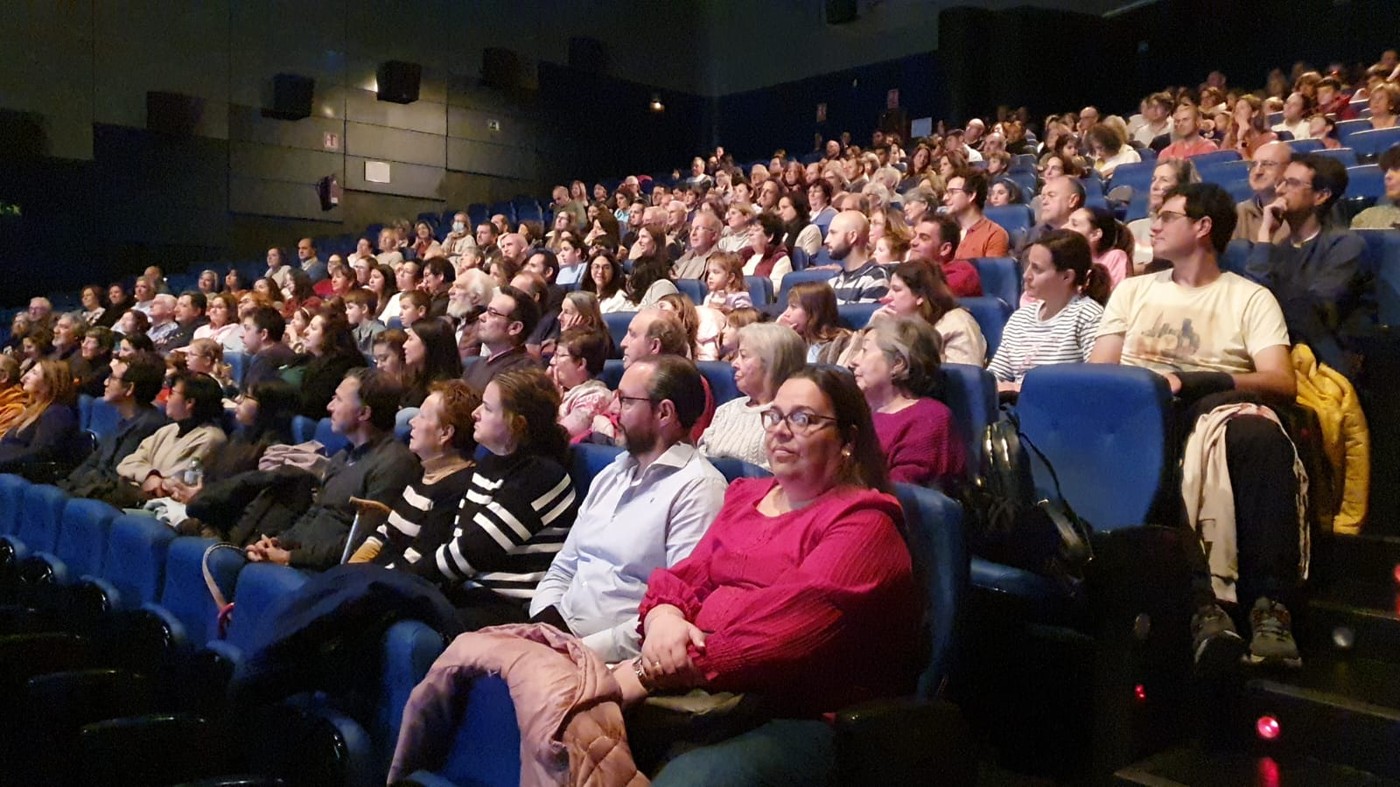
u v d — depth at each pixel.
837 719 1.23
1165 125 5.59
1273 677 1.55
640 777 1.26
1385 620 1.60
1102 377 1.76
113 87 7.46
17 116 7.11
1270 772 1.43
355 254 6.52
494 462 1.88
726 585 1.42
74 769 1.63
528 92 9.54
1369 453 1.92
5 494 3.00
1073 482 1.77
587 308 2.79
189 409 3.10
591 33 9.91
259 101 8.08
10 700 1.89
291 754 1.56
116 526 2.33
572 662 1.35
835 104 9.74
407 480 2.16
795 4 10.03
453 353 2.84
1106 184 4.44
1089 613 1.52
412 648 1.48
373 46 8.63
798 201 4.62
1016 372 2.23
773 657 1.29
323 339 3.22
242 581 1.83
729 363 2.42
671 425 1.67
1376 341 1.98
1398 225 2.75
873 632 1.32
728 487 1.61
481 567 1.77
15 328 5.60
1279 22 7.81
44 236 7.23
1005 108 7.81
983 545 1.66
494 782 1.38
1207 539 1.64
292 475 2.40
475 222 8.13
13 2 7.08
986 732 1.65
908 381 1.83
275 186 8.18
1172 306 1.98
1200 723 1.55
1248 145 4.43
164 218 7.70
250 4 8.02
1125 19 8.62
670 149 10.52
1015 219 3.85
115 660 2.12
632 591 1.59
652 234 4.02
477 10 9.20
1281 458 1.61
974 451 1.90
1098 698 1.47
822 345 2.36
